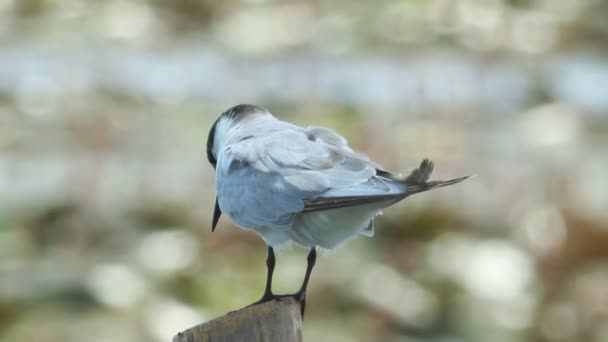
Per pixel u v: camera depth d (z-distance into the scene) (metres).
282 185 7.15
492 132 16.58
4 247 13.27
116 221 13.85
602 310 12.75
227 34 21.58
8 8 22.95
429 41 20.52
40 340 11.60
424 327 12.28
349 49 20.09
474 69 18.59
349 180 6.98
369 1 21.69
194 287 12.61
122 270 12.63
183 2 23.17
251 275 12.66
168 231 13.76
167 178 14.79
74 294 12.18
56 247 13.44
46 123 16.95
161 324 11.96
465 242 13.57
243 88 18.30
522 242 13.70
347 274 12.60
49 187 14.37
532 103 18.27
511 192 14.38
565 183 14.43
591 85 19.17
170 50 21.00
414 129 16.12
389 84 17.73
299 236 7.31
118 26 22.31
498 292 12.82
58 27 22.00
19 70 19.48
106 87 18.59
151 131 16.58
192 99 18.19
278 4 22.28
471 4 21.69
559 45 21.59
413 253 13.38
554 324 12.71
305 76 18.25
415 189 6.69
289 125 7.69
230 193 7.44
